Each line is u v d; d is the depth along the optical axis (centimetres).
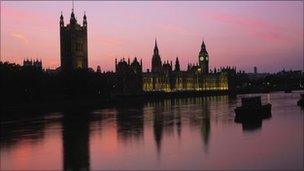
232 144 9875
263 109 16850
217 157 8400
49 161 8456
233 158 8269
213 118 16638
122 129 13475
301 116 16300
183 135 11631
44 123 15900
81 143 10656
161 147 9744
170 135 11706
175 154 8831
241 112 16062
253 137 10856
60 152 9419
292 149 9025
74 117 18550
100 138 11469
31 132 13062
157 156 8656
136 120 16650
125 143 10494
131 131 12862
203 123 14738
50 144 10588
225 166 7644
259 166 7581
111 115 19538
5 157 8969
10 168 7969
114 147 9931
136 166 7806
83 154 9088
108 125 14838
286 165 7594
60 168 7844
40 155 9112
